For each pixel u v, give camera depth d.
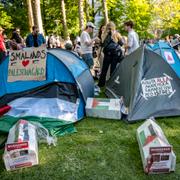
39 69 5.14
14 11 28.58
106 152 3.90
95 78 8.32
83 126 4.82
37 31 10.00
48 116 4.70
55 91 5.05
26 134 3.81
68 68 5.20
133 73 5.41
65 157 3.79
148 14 30.78
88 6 28.16
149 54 5.32
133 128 4.68
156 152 3.30
